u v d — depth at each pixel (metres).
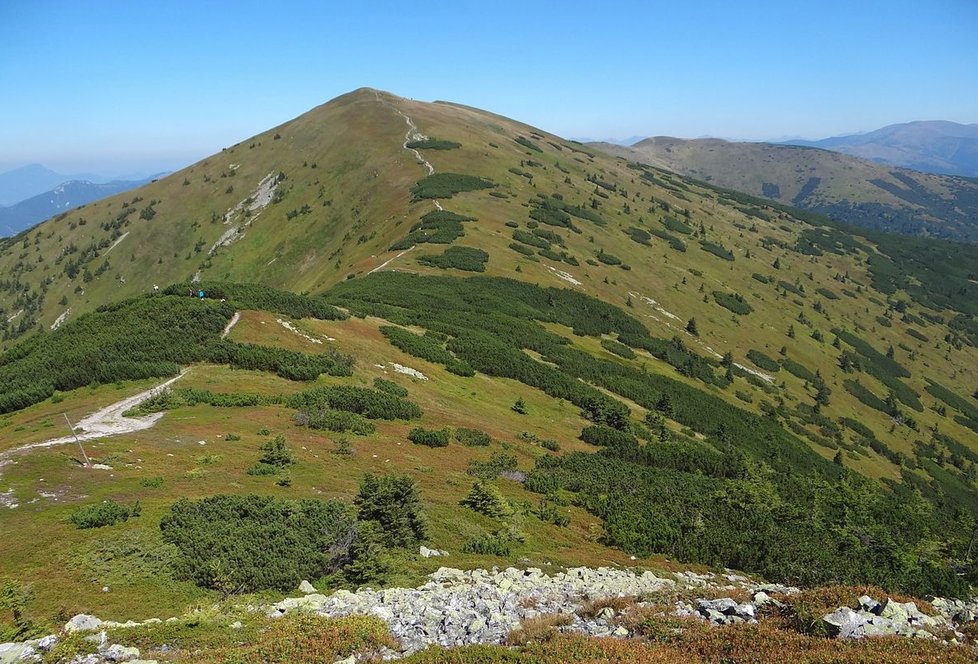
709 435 84.25
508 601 19.66
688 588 23.34
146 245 189.75
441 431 45.38
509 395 68.31
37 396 42.75
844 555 33.34
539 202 178.75
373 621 16.34
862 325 191.62
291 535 22.59
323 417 41.38
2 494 24.22
